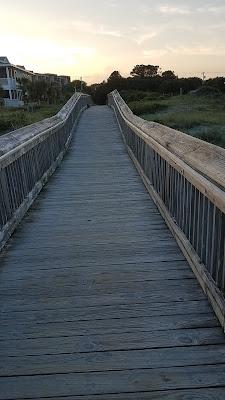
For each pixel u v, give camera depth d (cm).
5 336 238
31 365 212
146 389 193
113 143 1170
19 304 274
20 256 358
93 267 330
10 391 195
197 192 304
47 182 677
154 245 374
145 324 245
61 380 201
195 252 312
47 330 242
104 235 406
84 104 2553
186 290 286
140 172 698
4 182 400
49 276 316
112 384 197
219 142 1483
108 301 274
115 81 5444
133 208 505
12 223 419
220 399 186
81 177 719
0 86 4484
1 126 2020
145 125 627
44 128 670
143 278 306
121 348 223
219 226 246
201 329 238
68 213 490
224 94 3991
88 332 239
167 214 423
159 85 5388
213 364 208
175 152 369
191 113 2455
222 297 241
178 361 211
